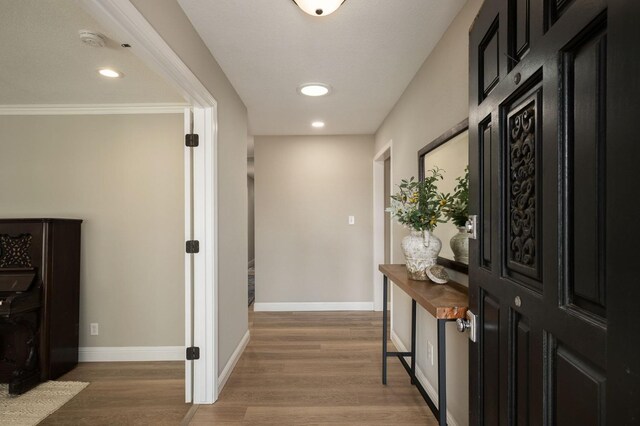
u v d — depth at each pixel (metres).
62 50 1.99
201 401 2.16
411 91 2.61
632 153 0.50
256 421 1.97
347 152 4.38
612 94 0.54
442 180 1.94
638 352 0.49
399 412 2.06
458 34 1.75
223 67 2.36
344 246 4.39
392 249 3.20
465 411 1.70
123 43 1.33
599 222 0.59
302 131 4.19
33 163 2.92
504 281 0.94
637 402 0.49
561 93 0.69
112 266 2.94
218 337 2.28
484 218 1.10
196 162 2.15
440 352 1.32
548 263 0.73
